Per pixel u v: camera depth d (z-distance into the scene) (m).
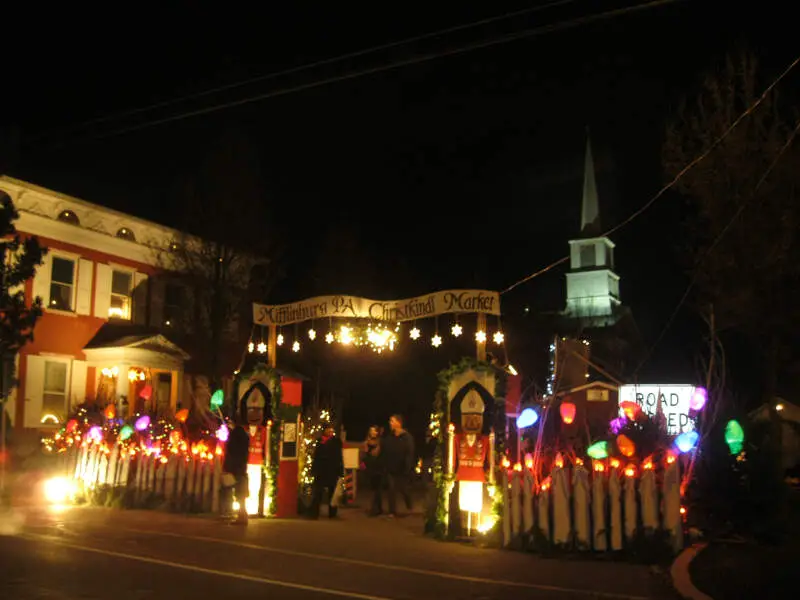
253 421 15.60
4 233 17.41
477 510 12.79
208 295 27.06
